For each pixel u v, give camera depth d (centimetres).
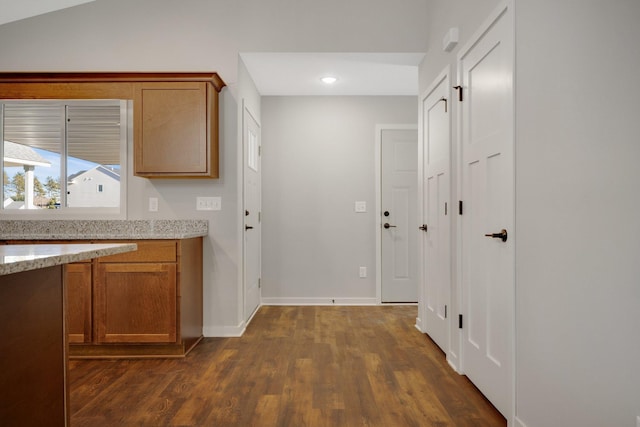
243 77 338
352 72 361
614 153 111
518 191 167
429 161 307
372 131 427
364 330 330
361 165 428
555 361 141
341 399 204
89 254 126
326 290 428
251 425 179
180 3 317
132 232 311
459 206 237
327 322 355
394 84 392
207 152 291
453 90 251
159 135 291
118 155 311
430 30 308
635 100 103
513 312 171
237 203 314
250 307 369
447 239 261
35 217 312
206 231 313
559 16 137
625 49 106
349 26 321
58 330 139
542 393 150
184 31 317
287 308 411
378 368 246
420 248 330
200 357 267
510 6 172
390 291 427
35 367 127
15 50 314
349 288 428
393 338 307
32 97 304
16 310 119
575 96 128
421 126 331
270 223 428
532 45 155
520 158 166
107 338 265
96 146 310
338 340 303
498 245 188
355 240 428
